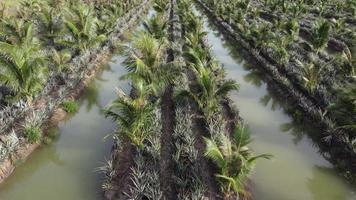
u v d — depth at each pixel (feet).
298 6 137.69
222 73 73.36
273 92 71.87
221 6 144.87
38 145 50.03
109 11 125.29
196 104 59.21
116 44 98.02
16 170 45.32
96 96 69.36
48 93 63.26
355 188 44.39
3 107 56.49
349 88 50.55
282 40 87.51
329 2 159.84
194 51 70.54
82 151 50.03
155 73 61.11
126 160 45.96
